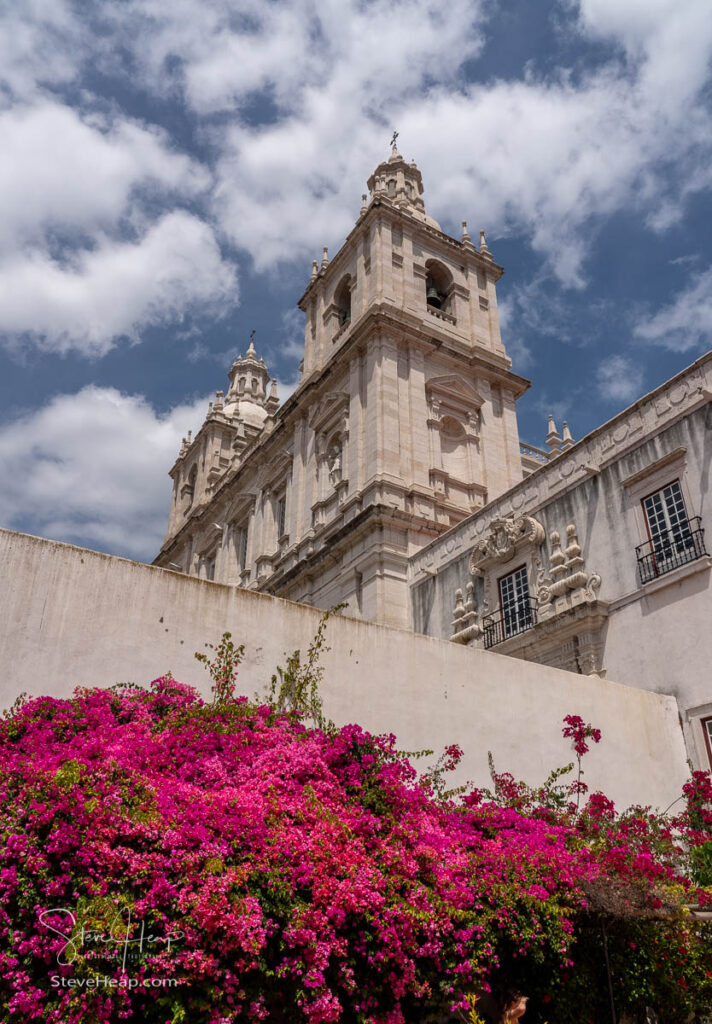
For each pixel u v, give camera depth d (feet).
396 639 42.75
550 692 46.60
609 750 47.11
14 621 32.78
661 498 56.44
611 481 60.85
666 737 50.03
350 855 23.65
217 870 20.70
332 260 124.16
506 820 32.04
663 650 52.80
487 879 25.95
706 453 53.52
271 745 29.35
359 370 104.53
